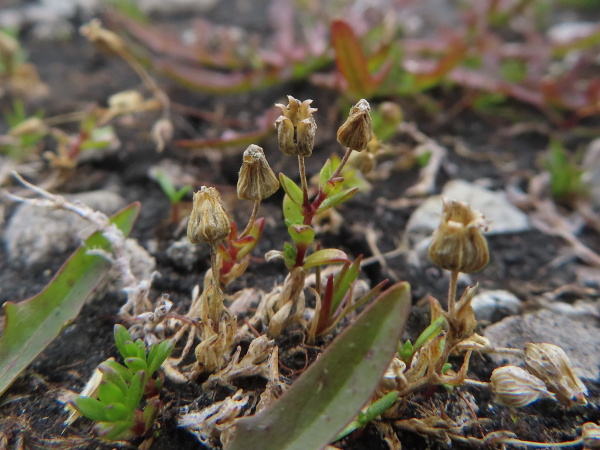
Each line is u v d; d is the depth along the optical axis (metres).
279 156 0.08
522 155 0.09
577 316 0.06
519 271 0.07
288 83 0.10
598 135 0.09
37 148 0.08
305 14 0.11
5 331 0.05
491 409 0.05
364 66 0.08
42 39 0.11
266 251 0.07
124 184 0.08
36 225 0.07
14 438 0.05
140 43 0.11
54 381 0.05
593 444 0.05
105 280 0.06
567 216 0.08
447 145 0.09
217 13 0.12
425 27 0.12
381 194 0.08
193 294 0.06
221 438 0.05
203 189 0.05
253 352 0.05
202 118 0.09
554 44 0.10
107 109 0.09
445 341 0.05
